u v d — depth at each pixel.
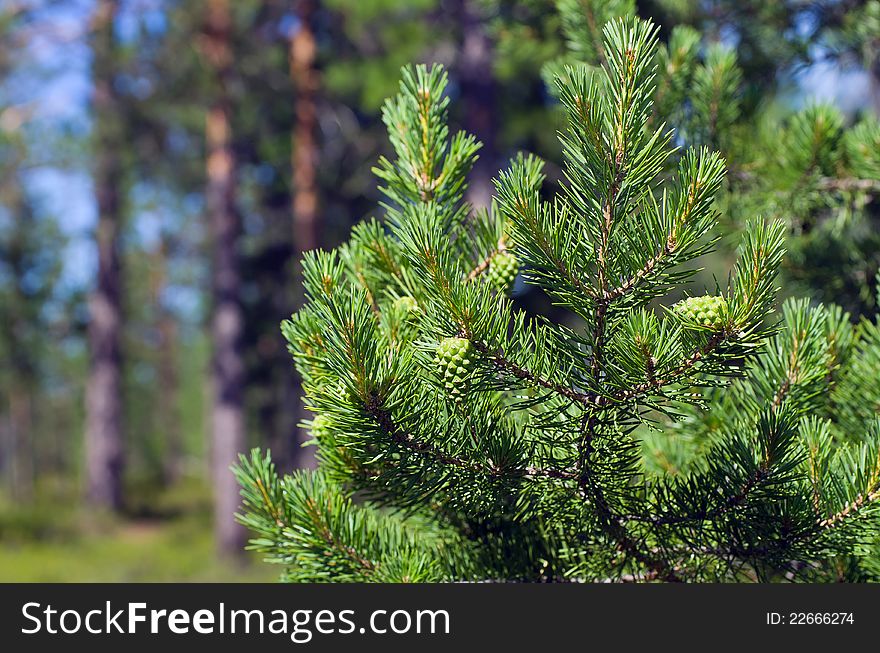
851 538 1.50
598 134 1.30
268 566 13.64
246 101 15.54
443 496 1.64
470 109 9.46
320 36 15.51
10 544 16.03
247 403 22.22
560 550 1.70
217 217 15.18
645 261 1.34
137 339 30.53
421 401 1.46
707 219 1.32
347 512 1.69
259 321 20.67
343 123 16.06
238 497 14.54
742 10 3.40
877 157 2.63
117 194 20.23
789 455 1.48
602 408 1.42
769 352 1.66
